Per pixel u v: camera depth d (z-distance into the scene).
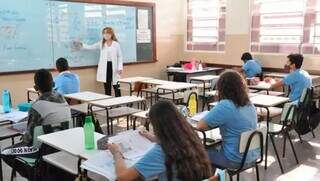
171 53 8.29
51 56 6.16
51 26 6.10
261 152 2.65
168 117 1.60
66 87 4.46
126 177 1.66
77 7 6.42
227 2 7.48
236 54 7.48
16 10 5.64
